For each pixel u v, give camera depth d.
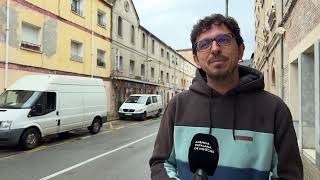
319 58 7.76
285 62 12.62
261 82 2.13
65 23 22.23
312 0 8.39
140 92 36.69
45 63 20.06
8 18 17.02
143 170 8.77
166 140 2.28
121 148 12.45
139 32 36.16
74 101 15.13
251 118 2.08
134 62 34.81
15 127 11.83
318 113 7.89
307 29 8.92
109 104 28.59
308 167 8.02
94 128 16.80
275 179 2.09
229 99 2.12
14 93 13.22
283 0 12.68
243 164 2.03
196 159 2.10
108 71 28.47
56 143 13.74
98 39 26.83
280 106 2.09
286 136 2.05
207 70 2.16
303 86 9.75
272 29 16.45
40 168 9.05
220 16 2.19
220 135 2.09
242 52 2.27
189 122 2.17
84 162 9.83
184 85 61.25
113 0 29.53
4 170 8.82
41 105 13.02
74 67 23.34
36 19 19.22
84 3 24.72
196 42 2.21
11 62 17.25
